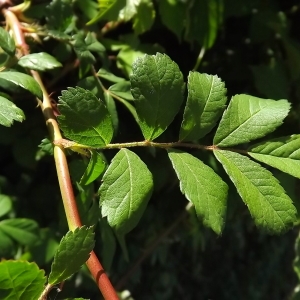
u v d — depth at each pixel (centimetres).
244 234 53
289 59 36
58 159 23
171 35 37
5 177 36
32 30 29
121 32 35
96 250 36
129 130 36
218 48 38
